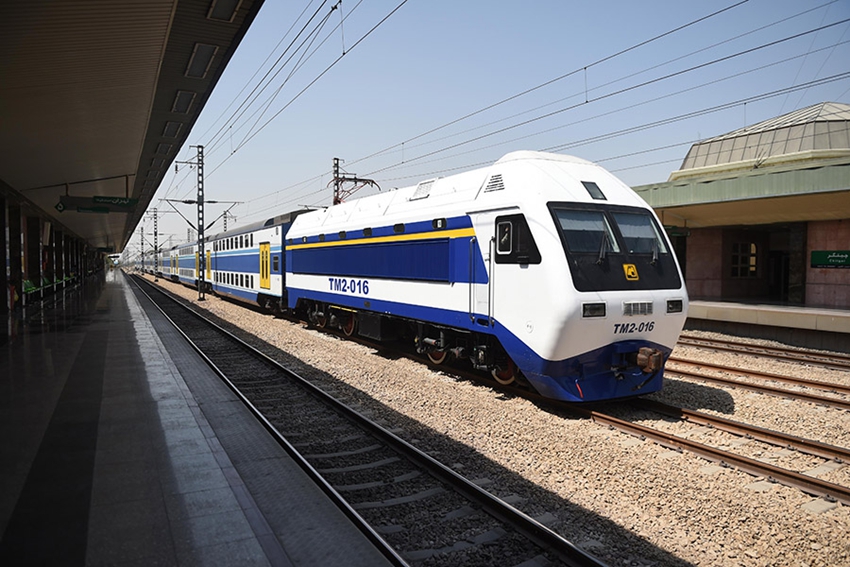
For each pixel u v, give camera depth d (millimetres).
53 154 15633
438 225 10039
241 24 9219
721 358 12453
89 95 11008
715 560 4184
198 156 30609
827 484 5262
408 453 6293
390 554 3975
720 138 27797
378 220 12227
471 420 7625
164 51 9562
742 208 17719
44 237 34219
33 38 7836
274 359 12422
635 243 8367
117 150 16750
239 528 4176
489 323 8820
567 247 7711
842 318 13562
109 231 51531
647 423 7570
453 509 5035
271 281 20453
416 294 10828
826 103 25953
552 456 6238
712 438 6949
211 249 31828
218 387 9273
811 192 14852
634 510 4945
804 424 7461
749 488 5434
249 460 5867
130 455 5730
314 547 4035
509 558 4199
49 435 6391
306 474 5473
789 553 4273
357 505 5031
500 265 8562
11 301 21484
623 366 8047
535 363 7961
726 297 22219
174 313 22938
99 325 17484
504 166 8961
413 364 11609
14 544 3895
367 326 13266
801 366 11531
